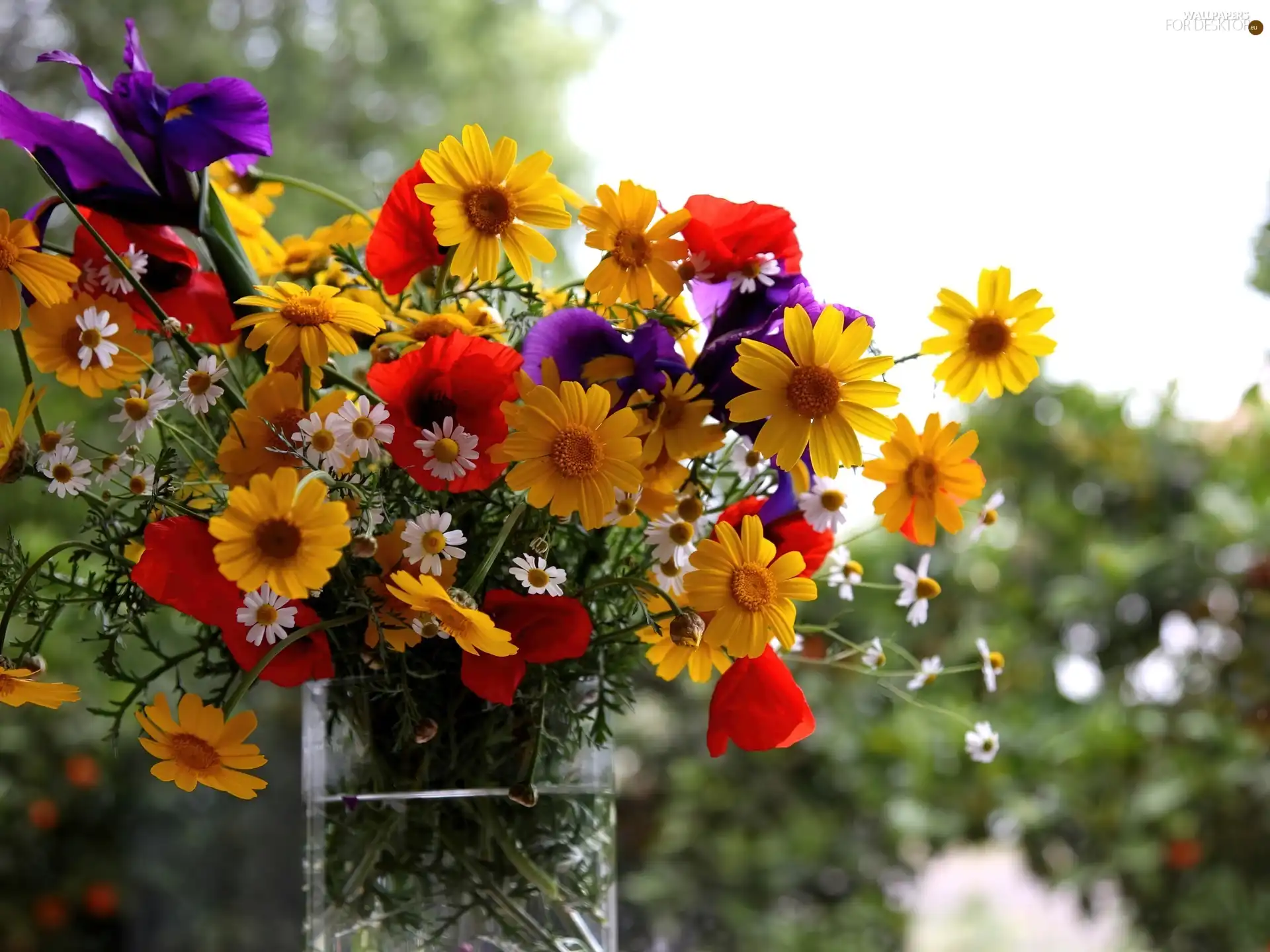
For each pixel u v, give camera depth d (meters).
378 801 0.76
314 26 3.42
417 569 0.70
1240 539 1.88
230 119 0.76
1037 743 1.95
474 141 0.71
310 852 0.78
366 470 0.73
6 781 2.11
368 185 3.12
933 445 0.73
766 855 2.08
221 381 0.72
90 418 2.14
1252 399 1.38
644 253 0.73
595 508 0.68
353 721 0.76
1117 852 1.85
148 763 2.28
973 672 2.05
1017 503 2.14
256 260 0.83
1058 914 2.20
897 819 1.96
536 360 0.72
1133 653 2.00
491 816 0.77
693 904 2.11
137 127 0.76
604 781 0.79
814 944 2.04
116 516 0.74
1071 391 2.11
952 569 2.09
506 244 0.72
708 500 0.77
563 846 0.78
